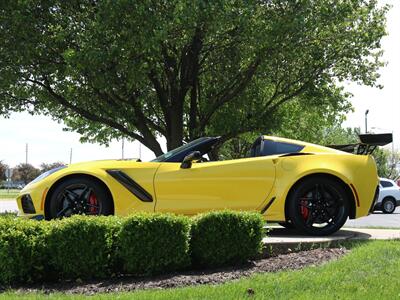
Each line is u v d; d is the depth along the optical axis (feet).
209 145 23.91
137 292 14.05
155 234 16.44
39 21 45.78
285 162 22.68
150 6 42.45
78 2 46.85
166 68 52.90
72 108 53.52
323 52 54.75
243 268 17.10
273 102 63.41
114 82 45.68
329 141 151.74
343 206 22.49
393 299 12.69
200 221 17.37
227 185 22.43
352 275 15.05
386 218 61.72
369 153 24.59
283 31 46.34
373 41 55.42
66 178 22.71
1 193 189.16
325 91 58.59
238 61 52.21
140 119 53.52
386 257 17.39
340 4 49.85
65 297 13.60
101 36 43.01
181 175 22.47
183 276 16.10
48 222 16.72
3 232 15.94
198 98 60.75
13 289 15.33
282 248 19.52
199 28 46.16
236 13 44.29
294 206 22.36
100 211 22.41
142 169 22.65
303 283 14.23
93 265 16.25
